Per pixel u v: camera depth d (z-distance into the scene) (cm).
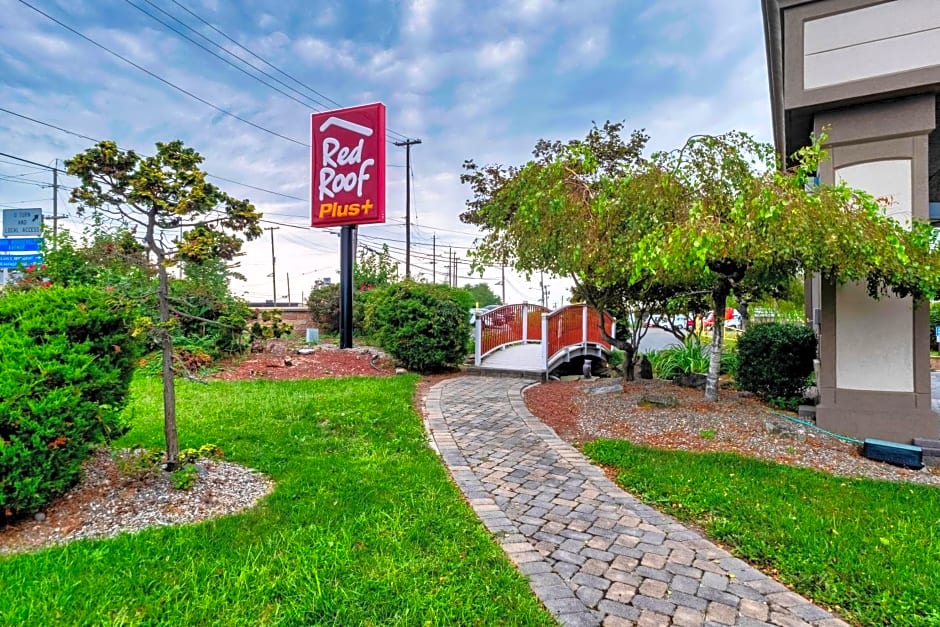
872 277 464
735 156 481
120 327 337
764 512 328
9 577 229
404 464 409
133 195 328
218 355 889
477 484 384
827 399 521
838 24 511
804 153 441
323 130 1063
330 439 470
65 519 289
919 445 470
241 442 448
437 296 965
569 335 1078
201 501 320
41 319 294
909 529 307
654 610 227
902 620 221
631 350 757
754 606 232
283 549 264
